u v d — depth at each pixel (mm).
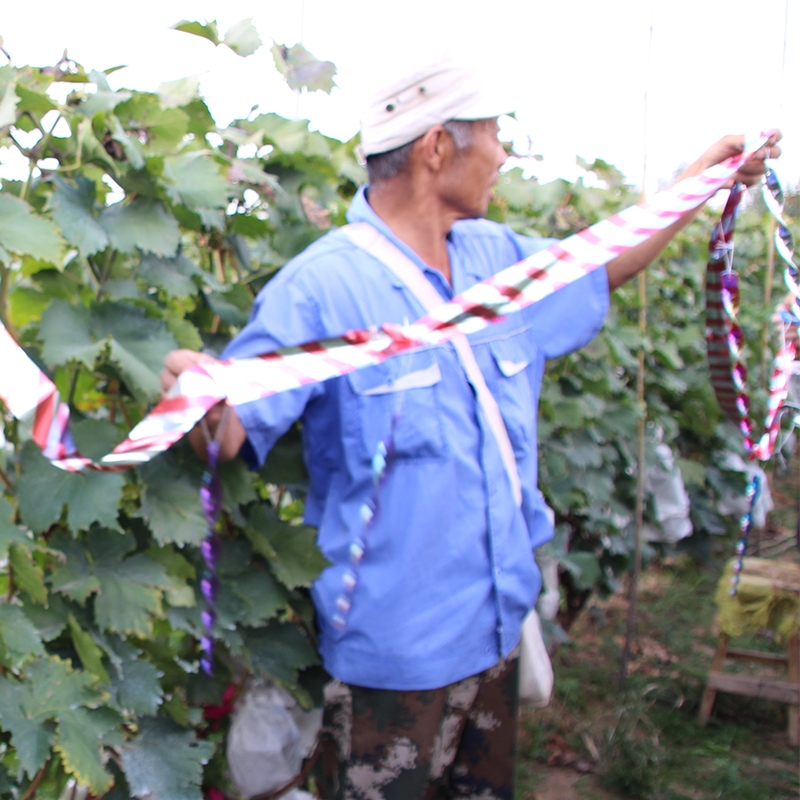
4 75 1357
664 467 3797
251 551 1640
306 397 1480
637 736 3150
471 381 1542
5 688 1285
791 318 1690
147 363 1386
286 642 1662
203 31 1688
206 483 1343
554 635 2938
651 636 4098
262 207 1807
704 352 4184
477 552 1545
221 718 1775
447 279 1659
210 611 1370
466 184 1550
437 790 1866
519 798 2826
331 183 2037
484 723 1759
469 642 1554
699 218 4676
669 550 4254
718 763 3070
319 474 1607
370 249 1555
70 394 1419
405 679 1513
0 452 1349
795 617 3115
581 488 3035
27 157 1371
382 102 1536
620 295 3561
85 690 1330
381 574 1503
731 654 3381
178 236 1439
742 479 4301
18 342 1422
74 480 1337
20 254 1291
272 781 1676
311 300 1497
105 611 1394
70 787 1666
